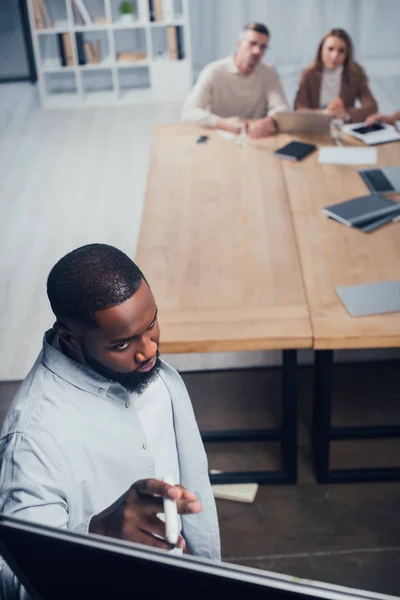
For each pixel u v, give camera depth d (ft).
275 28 22.91
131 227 15.06
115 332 3.63
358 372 10.80
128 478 4.25
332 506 8.70
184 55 22.21
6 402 10.50
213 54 23.39
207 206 10.21
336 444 9.52
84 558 2.72
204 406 10.37
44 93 21.98
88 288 3.56
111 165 18.11
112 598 2.89
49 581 2.94
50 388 3.92
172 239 9.41
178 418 4.78
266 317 7.77
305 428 9.84
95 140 19.75
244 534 8.45
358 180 10.68
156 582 2.68
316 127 12.19
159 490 3.30
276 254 8.92
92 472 4.05
